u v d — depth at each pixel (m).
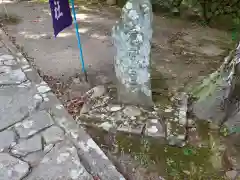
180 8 5.63
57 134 2.65
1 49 4.27
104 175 2.25
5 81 3.46
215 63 4.11
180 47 4.61
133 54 2.83
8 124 2.80
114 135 2.87
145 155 2.67
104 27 5.29
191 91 3.41
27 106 3.03
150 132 2.84
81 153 2.45
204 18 5.41
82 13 5.92
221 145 2.74
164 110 3.11
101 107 3.16
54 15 3.02
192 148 2.74
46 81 3.73
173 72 3.89
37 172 2.28
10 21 5.59
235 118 2.81
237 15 5.12
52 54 4.38
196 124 3.01
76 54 4.37
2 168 2.32
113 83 3.64
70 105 3.28
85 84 3.65
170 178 2.45
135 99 3.15
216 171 2.51
